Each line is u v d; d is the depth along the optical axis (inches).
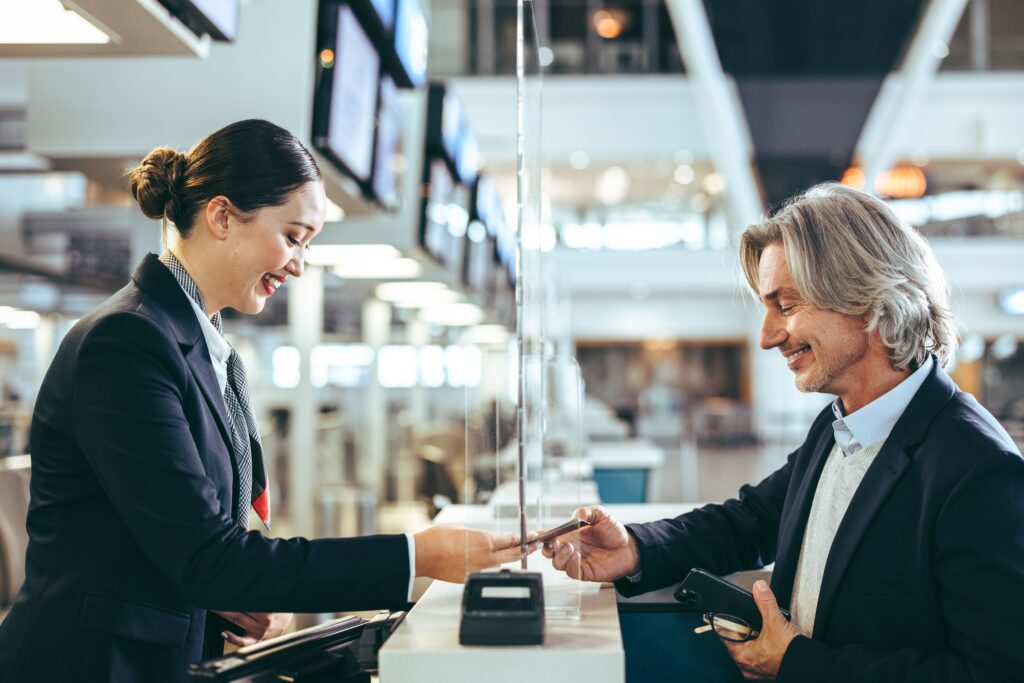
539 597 45.4
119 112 119.0
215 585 46.9
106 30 78.2
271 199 54.9
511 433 52.6
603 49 703.7
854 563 51.9
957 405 52.0
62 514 51.4
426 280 247.0
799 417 713.6
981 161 711.1
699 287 765.3
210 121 117.8
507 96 679.7
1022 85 673.0
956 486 47.7
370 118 139.3
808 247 52.6
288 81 116.4
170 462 48.5
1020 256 722.2
